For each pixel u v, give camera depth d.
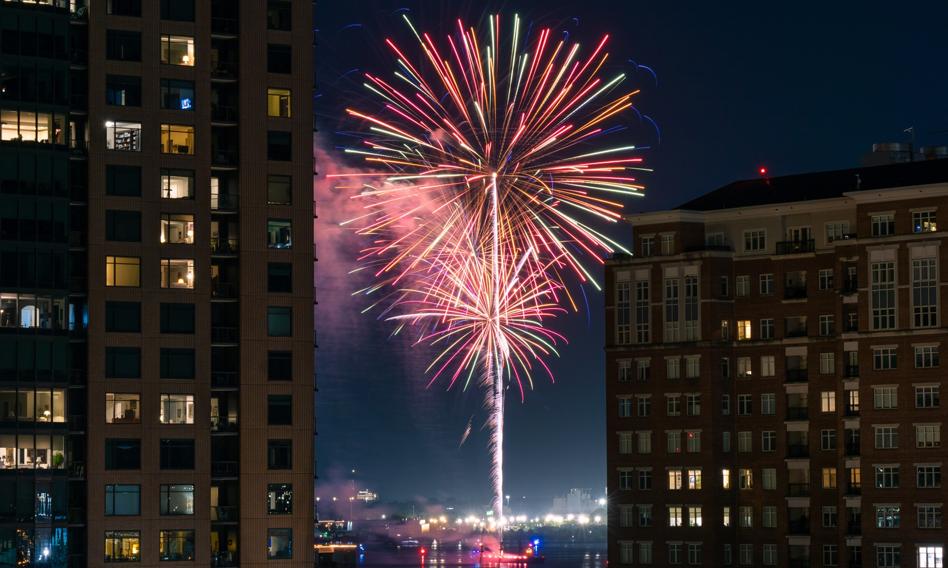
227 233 175.62
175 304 171.75
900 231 194.25
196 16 175.25
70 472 168.00
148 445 169.25
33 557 164.00
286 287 175.12
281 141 176.62
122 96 172.62
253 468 171.88
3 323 165.88
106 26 172.88
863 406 194.25
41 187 168.75
